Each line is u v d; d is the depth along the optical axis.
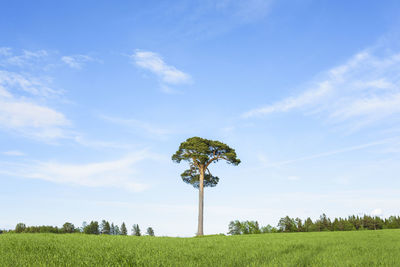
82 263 5.97
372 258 7.34
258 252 8.46
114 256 7.22
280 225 87.19
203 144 37.47
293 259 7.00
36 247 8.66
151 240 14.05
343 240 14.59
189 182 41.69
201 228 37.59
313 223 100.94
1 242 9.80
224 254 7.93
